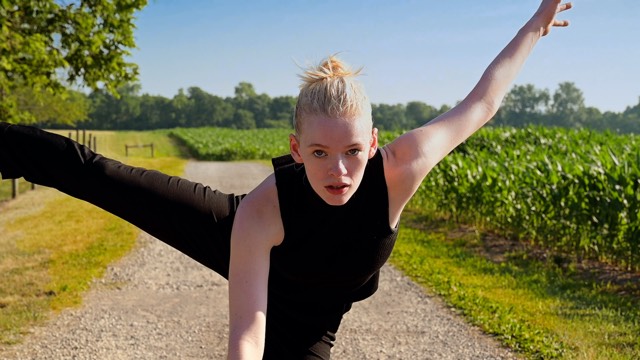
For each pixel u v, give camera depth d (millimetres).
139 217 2529
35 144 2551
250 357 1784
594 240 9258
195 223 2494
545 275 8484
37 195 18359
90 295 7738
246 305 1919
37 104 47969
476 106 2354
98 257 9812
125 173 2523
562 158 13789
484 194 11883
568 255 9773
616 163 9914
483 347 5742
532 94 135375
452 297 7301
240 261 1990
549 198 10031
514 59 2457
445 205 13656
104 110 149875
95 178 2504
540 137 22531
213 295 7848
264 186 2068
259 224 2014
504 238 11336
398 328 6383
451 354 5609
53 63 11492
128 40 12445
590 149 15125
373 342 5996
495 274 8500
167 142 68812
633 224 8391
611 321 6312
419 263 9211
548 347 5512
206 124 153375
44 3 11523
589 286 7922
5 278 8383
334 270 2186
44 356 5664
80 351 5816
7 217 14469
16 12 11102
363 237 2127
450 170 13469
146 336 6273
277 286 2324
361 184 2080
